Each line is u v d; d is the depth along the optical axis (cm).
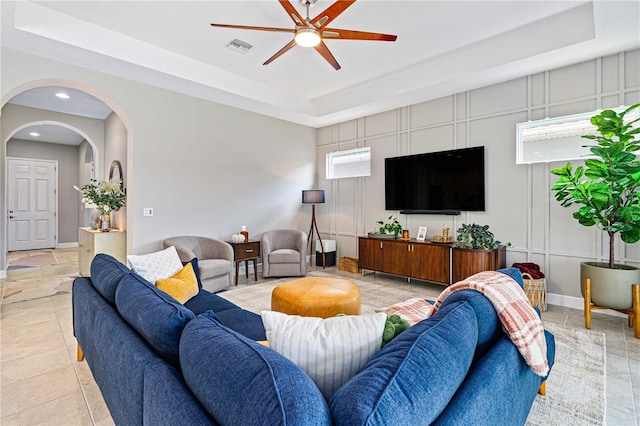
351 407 69
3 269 484
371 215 555
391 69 429
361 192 569
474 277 160
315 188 644
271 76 452
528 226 388
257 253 485
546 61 344
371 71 434
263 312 114
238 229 521
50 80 348
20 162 764
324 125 623
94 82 374
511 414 121
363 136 562
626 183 277
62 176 824
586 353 254
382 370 80
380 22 317
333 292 273
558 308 358
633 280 285
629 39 299
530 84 382
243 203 527
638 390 206
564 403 192
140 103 412
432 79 405
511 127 398
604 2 245
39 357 246
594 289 300
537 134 386
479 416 93
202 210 476
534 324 140
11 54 322
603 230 319
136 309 131
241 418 67
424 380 81
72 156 842
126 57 347
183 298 251
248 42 357
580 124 357
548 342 174
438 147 464
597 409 187
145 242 419
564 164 365
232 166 512
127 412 117
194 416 78
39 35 294
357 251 577
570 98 356
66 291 419
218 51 379
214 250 441
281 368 74
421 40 353
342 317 117
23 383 212
